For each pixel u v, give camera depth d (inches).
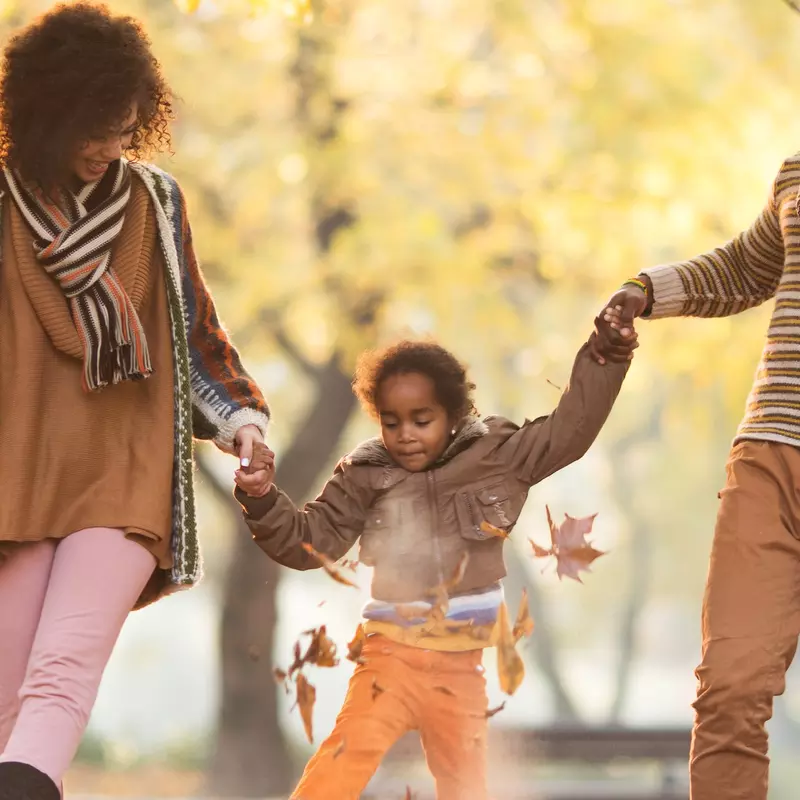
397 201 684.1
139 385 208.1
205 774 823.1
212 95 704.4
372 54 698.2
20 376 198.5
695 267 238.1
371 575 230.8
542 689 1478.8
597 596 2146.9
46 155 195.5
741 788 205.8
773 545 211.3
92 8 204.2
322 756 219.3
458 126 697.0
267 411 221.9
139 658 2253.9
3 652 201.0
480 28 714.2
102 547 198.4
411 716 223.3
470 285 686.5
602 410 231.0
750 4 695.7
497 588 229.8
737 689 205.2
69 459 200.4
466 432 230.8
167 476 204.7
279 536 225.5
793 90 697.0
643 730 583.8
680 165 681.0
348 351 698.8
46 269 199.8
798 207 216.2
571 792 568.1
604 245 701.9
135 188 212.1
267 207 713.6
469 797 223.5
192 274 221.1
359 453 233.9
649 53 694.5
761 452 215.2
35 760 186.2
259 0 380.5
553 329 823.7
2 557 199.9
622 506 1829.5
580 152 690.8
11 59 198.4
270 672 807.7
